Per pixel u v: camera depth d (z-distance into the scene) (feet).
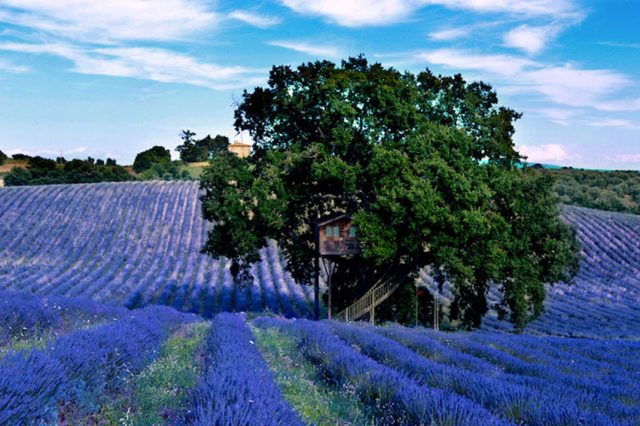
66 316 51.88
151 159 391.65
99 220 190.49
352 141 92.12
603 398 28.86
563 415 21.68
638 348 69.26
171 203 211.82
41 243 167.12
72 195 214.07
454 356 43.27
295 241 98.94
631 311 122.11
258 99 96.27
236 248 96.12
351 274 102.73
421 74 99.81
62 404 20.42
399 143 89.76
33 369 18.72
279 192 90.12
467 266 84.84
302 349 43.60
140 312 58.44
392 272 94.94
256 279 143.43
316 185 94.58
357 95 91.86
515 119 103.91
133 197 216.33
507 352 56.03
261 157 99.96
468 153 92.79
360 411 25.35
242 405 17.13
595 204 313.94
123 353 28.73
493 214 84.94
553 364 48.47
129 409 20.94
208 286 131.23
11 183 297.94
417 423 21.57
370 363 32.58
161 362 34.06
